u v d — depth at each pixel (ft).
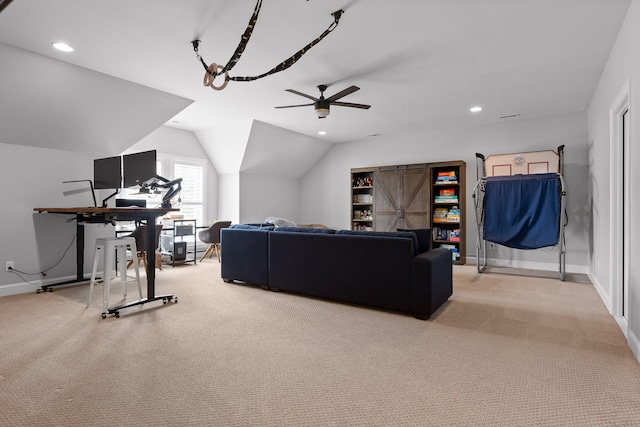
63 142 14.38
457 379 6.57
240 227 14.87
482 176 20.02
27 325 9.48
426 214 20.99
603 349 7.97
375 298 10.80
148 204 20.07
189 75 12.98
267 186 25.18
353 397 5.94
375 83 13.79
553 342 8.39
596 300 12.28
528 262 18.97
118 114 14.67
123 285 12.12
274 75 12.96
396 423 5.22
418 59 11.53
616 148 10.37
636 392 6.09
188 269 18.25
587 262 17.38
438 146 21.88
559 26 9.41
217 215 24.30
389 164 23.72
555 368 7.02
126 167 12.38
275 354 7.68
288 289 12.68
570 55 11.19
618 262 10.07
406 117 18.89
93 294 12.85
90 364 7.13
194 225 21.08
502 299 12.38
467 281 15.49
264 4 8.39
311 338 8.63
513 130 19.57
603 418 5.34
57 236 14.37
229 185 23.73
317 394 6.04
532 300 12.25
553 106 16.84
